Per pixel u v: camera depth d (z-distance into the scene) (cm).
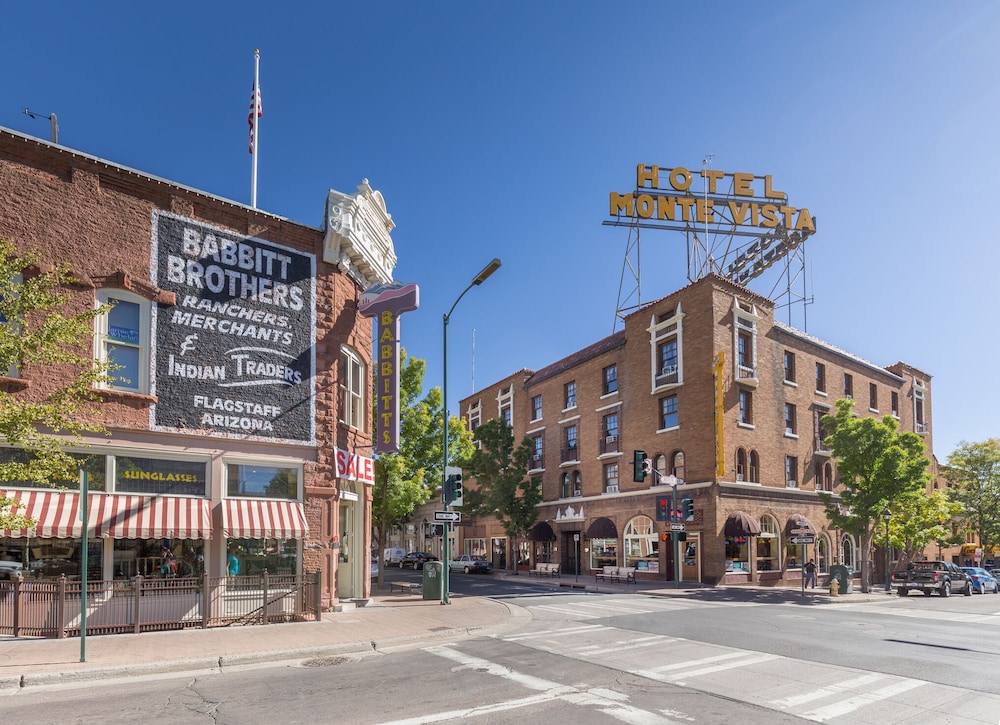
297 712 795
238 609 1471
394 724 741
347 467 1800
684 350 3522
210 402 1557
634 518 3712
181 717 779
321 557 1678
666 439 3572
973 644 1333
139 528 1395
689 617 1773
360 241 1877
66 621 1287
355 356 1975
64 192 1432
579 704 823
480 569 4666
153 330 1498
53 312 1225
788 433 3716
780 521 3559
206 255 1603
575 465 4256
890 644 1310
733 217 4178
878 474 3002
